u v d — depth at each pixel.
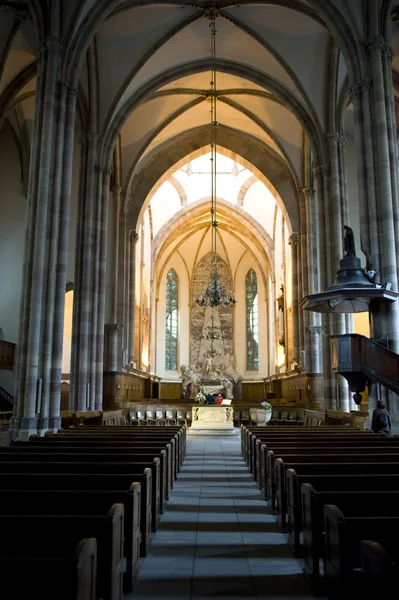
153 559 5.99
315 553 5.05
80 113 22.95
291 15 21.14
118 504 4.46
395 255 15.06
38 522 4.05
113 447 8.74
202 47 23.94
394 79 21.20
